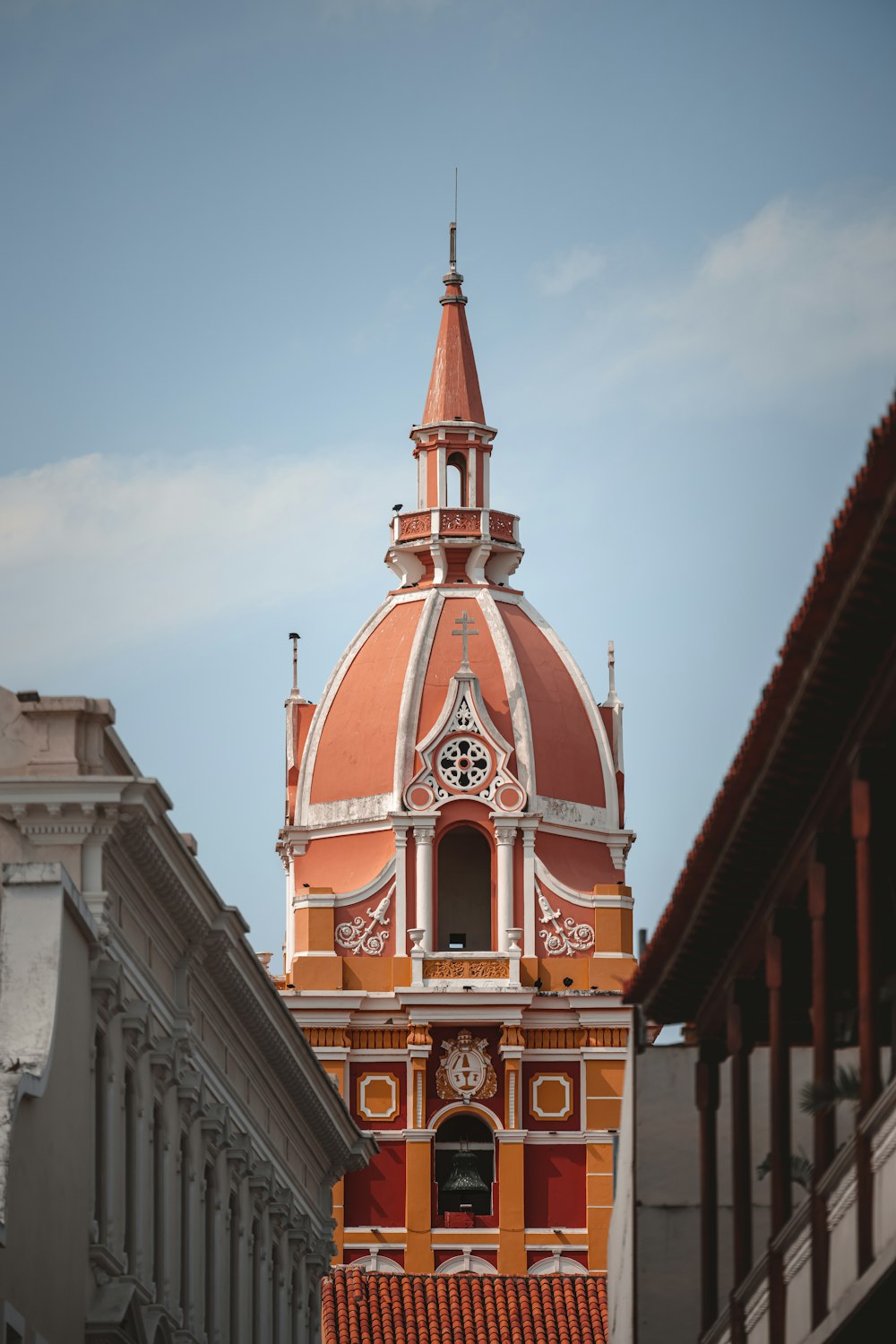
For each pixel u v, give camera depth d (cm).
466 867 11506
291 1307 7662
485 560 11725
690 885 4338
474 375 12062
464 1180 10694
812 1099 3678
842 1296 3606
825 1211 3734
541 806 11219
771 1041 4203
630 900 11138
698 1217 5294
